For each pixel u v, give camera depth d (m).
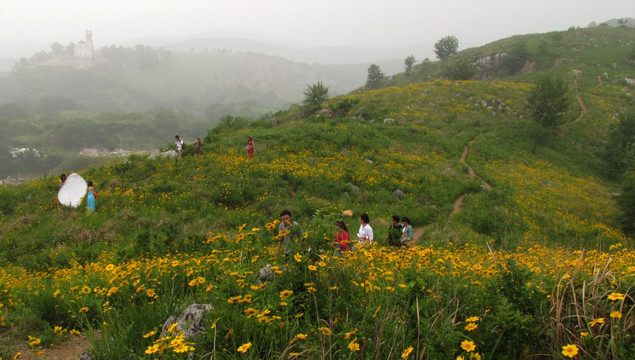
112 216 13.09
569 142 34.50
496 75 66.00
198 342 2.71
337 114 35.16
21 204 14.72
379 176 19.39
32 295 4.85
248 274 3.28
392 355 2.51
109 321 3.35
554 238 15.51
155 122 173.75
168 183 15.88
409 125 32.09
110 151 145.75
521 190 21.70
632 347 2.29
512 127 34.88
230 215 13.59
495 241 13.70
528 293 2.68
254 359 2.60
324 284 3.26
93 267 7.30
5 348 3.63
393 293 3.03
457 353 2.42
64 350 3.69
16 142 139.50
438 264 3.63
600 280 2.78
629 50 61.44
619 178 30.31
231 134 27.36
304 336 2.45
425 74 82.06
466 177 22.09
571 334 2.53
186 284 4.54
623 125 31.14
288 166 18.77
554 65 59.78
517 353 2.55
